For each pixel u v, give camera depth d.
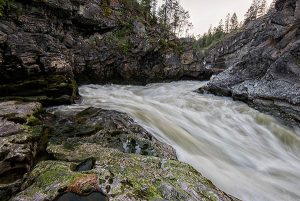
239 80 21.06
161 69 34.41
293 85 16.81
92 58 25.16
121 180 5.61
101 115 11.09
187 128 13.66
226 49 67.88
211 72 41.03
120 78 29.02
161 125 13.02
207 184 6.29
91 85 25.14
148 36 33.88
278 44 20.25
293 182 9.80
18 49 14.80
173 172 6.37
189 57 38.28
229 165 10.28
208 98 20.94
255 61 21.23
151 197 5.22
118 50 28.25
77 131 9.37
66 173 5.84
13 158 6.80
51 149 7.82
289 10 20.53
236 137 14.04
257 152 12.49
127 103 17.02
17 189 6.06
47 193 5.24
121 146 8.55
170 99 20.36
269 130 15.63
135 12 39.62
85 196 5.17
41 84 14.31
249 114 17.34
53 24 22.58
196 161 9.84
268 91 17.56
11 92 13.38
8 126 8.46
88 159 6.89
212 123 15.49
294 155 13.30
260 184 9.22
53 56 16.73
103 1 31.19
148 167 6.50
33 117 9.83
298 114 15.52
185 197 5.38
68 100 14.38
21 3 19.42
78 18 25.77
